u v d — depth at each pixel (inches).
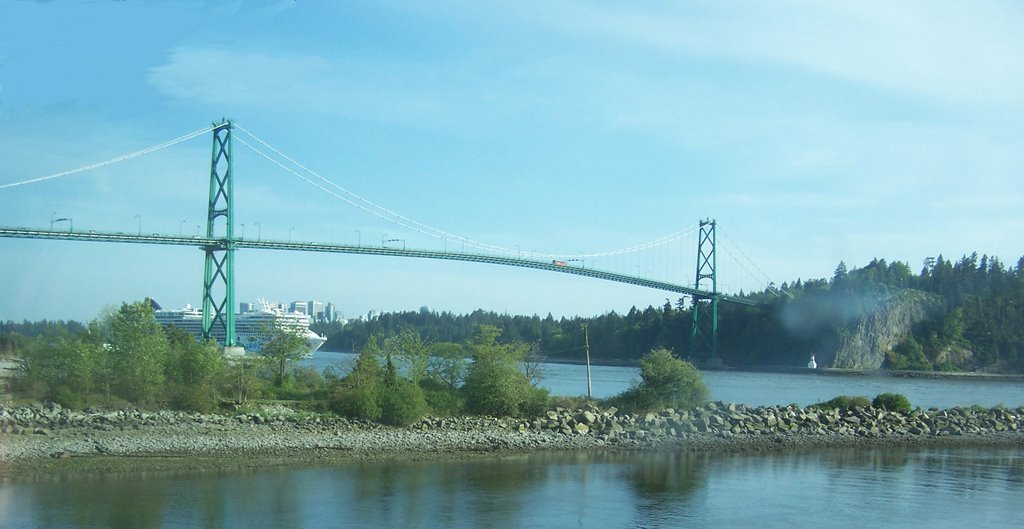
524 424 1967.3
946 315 6432.1
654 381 2245.3
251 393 2150.6
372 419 1935.3
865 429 2108.8
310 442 1672.0
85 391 1940.2
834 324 6294.3
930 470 1594.5
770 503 1278.3
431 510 1184.2
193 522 1087.6
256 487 1294.3
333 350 6456.7
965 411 2385.6
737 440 1934.1
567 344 5807.1
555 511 1202.6
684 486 1396.4
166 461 1459.2
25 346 1930.4
